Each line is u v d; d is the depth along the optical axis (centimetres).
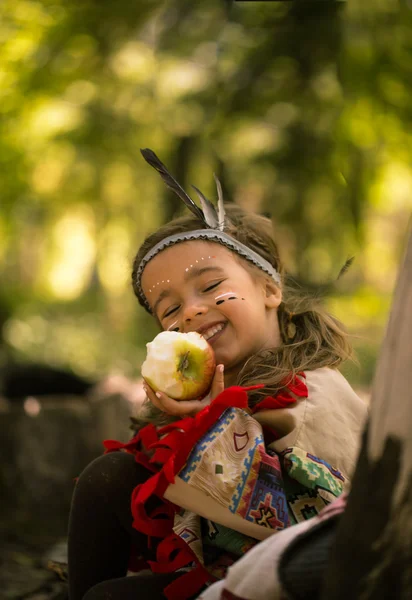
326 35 735
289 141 809
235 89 795
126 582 240
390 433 155
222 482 224
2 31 851
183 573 243
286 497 234
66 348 1397
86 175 1084
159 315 286
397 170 912
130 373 1309
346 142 813
